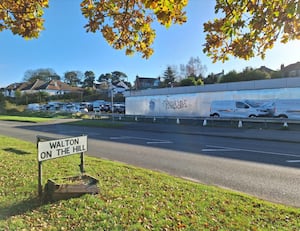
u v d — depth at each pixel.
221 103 23.94
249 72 40.34
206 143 13.00
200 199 4.85
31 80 95.81
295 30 3.04
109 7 4.29
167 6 3.21
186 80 46.69
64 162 7.80
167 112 29.27
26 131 19.66
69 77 102.75
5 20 5.13
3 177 6.16
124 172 6.74
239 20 3.31
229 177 6.86
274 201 5.14
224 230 3.70
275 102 20.41
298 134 15.40
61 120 30.62
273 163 8.45
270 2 3.02
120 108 44.59
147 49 4.95
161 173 6.86
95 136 16.12
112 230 3.66
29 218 4.05
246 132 16.89
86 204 4.51
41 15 5.29
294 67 41.38
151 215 4.12
